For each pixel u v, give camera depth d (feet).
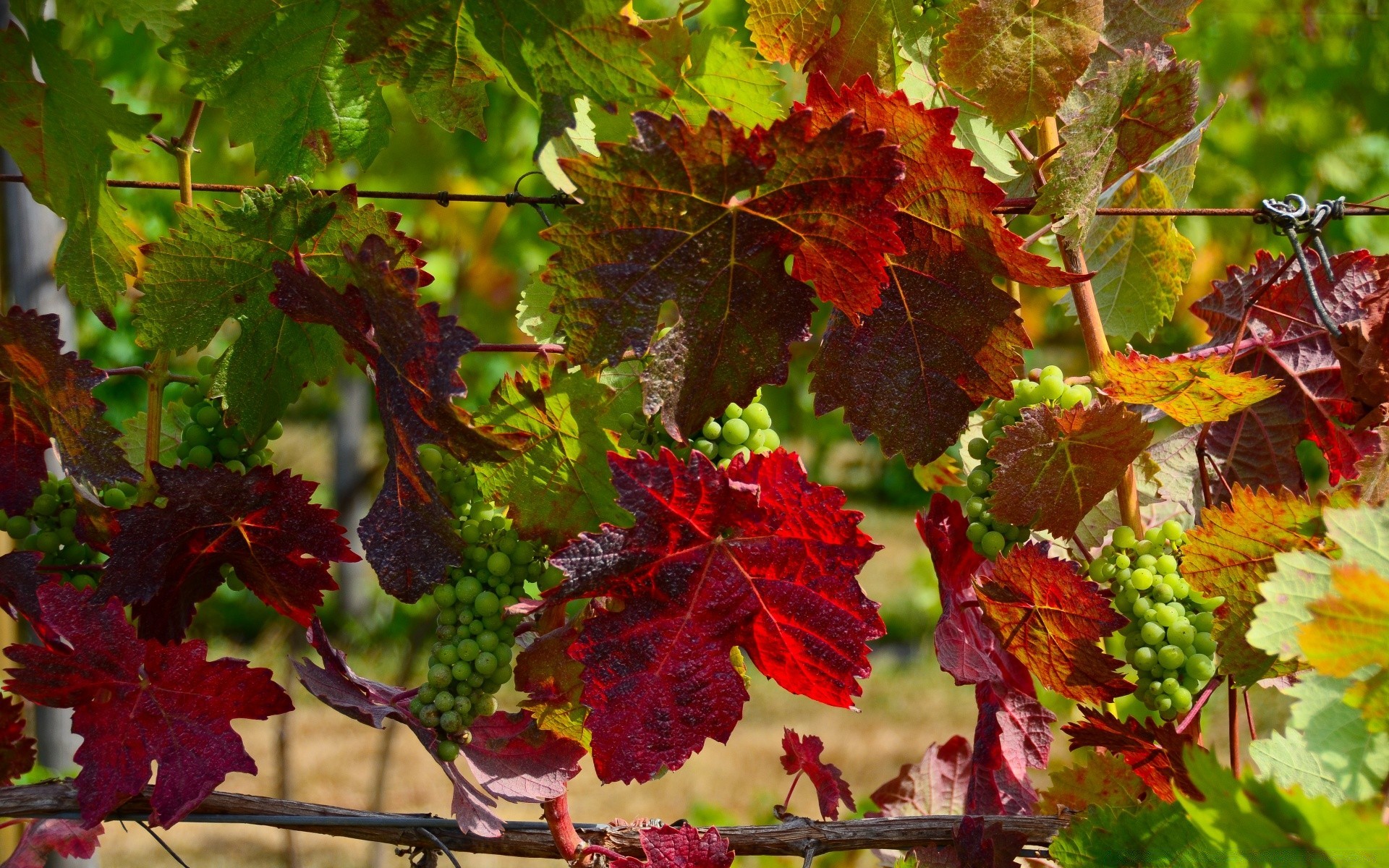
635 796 16.31
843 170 4.22
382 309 4.24
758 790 16.44
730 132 4.19
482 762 4.42
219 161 10.81
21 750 4.72
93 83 4.45
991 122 4.50
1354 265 4.68
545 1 4.25
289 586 4.46
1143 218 4.90
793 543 4.31
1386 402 4.55
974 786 4.80
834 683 4.36
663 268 4.28
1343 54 12.90
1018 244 4.34
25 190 5.21
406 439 4.30
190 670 4.34
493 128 11.39
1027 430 4.39
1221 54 12.07
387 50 4.37
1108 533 4.74
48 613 4.32
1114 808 4.31
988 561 4.62
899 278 4.43
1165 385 4.40
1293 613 4.13
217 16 4.47
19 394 4.49
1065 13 4.44
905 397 4.47
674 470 4.26
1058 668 4.47
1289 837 4.03
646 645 4.34
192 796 4.33
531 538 4.43
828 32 4.61
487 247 11.58
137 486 4.52
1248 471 4.73
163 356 4.49
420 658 21.88
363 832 4.50
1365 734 4.10
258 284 4.47
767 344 4.36
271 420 4.52
